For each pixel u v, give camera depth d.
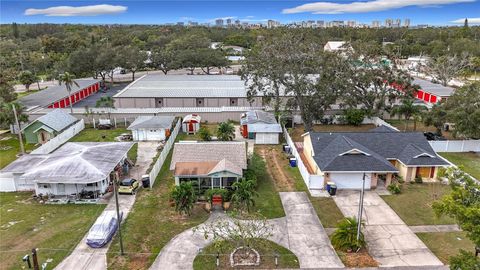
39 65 100.75
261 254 23.56
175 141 46.28
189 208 27.64
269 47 48.88
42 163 33.19
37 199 31.23
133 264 22.61
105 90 78.81
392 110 49.12
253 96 53.97
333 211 29.17
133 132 46.56
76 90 67.50
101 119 53.16
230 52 121.56
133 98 58.88
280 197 31.53
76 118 52.59
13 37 157.12
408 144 36.41
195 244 24.70
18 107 46.84
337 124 54.16
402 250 24.08
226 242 24.12
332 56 49.81
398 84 51.31
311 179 32.78
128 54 84.12
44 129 45.41
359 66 51.91
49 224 27.19
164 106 59.66
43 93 64.81
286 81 48.47
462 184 19.78
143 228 26.53
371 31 145.00
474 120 40.72
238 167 32.62
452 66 83.00
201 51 89.38
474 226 16.94
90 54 80.69
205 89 62.66
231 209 29.11
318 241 25.11
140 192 32.47
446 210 18.02
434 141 42.28
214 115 54.53
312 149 36.19
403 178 34.88
